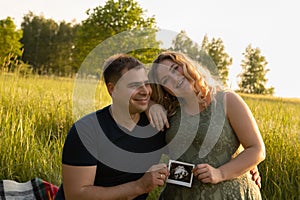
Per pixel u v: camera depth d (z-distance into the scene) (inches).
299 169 156.6
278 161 158.4
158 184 95.2
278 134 171.5
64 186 97.8
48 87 314.8
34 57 1863.9
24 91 255.0
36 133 189.8
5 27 1429.6
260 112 204.4
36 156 164.7
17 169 159.8
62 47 1808.6
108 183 99.7
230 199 100.0
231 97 101.7
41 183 144.3
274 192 152.7
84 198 95.2
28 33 1925.4
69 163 95.7
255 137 100.0
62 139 190.4
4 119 184.9
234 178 101.0
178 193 104.1
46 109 224.5
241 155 99.7
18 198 141.2
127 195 95.7
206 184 100.7
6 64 273.6
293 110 213.9
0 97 228.1
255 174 105.6
